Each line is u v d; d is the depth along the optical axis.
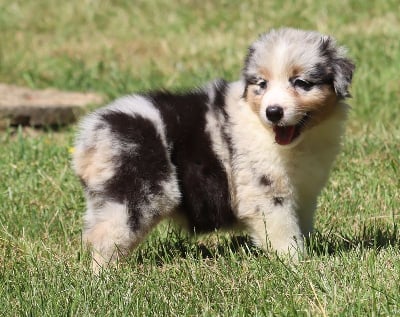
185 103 8.37
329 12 19.38
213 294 7.25
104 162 8.02
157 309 6.98
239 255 8.34
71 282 7.66
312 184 8.22
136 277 7.74
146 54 18.55
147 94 8.57
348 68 8.04
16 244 8.90
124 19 20.83
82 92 16.61
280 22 19.30
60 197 10.39
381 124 13.12
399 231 8.88
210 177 8.21
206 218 8.37
